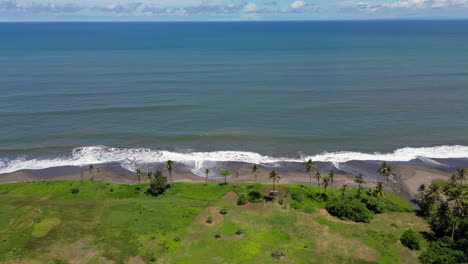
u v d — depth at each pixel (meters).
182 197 77.50
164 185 79.38
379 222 67.44
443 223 61.97
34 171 90.81
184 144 106.44
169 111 132.62
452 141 106.44
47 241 58.03
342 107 136.25
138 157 98.75
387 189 82.00
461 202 59.31
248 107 137.38
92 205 71.12
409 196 78.88
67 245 57.16
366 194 76.88
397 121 121.81
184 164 95.19
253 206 73.44
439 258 53.25
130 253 55.78
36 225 62.25
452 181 75.94
